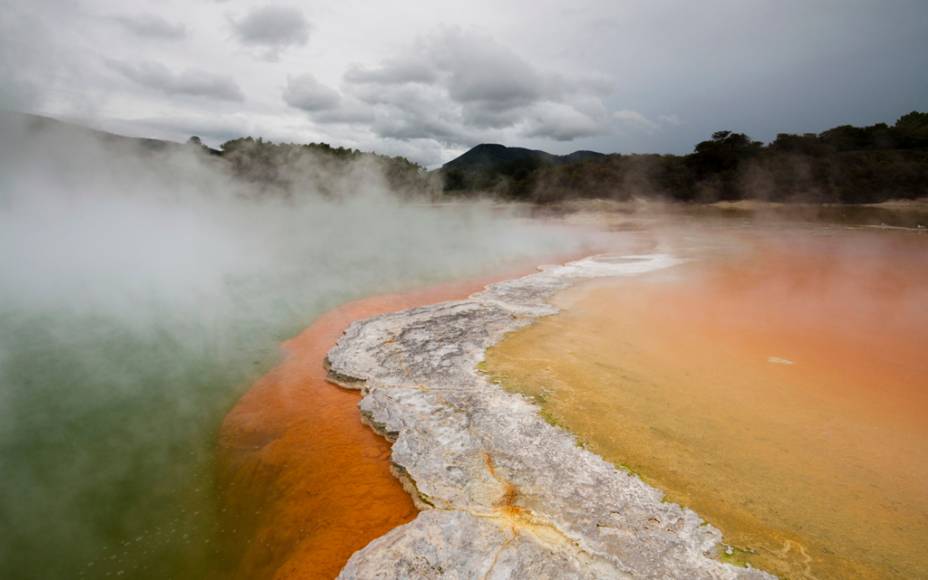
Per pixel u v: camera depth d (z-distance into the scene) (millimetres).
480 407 6723
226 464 6406
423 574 4121
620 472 5312
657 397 6945
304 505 5441
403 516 5117
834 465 5398
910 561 4148
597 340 9211
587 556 4238
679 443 5828
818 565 4121
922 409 6562
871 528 4508
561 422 6297
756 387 7246
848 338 9273
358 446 6473
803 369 7871
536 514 4742
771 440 5883
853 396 6949
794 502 4844
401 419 6633
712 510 4746
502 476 5328
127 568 4820
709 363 8133
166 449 6707
